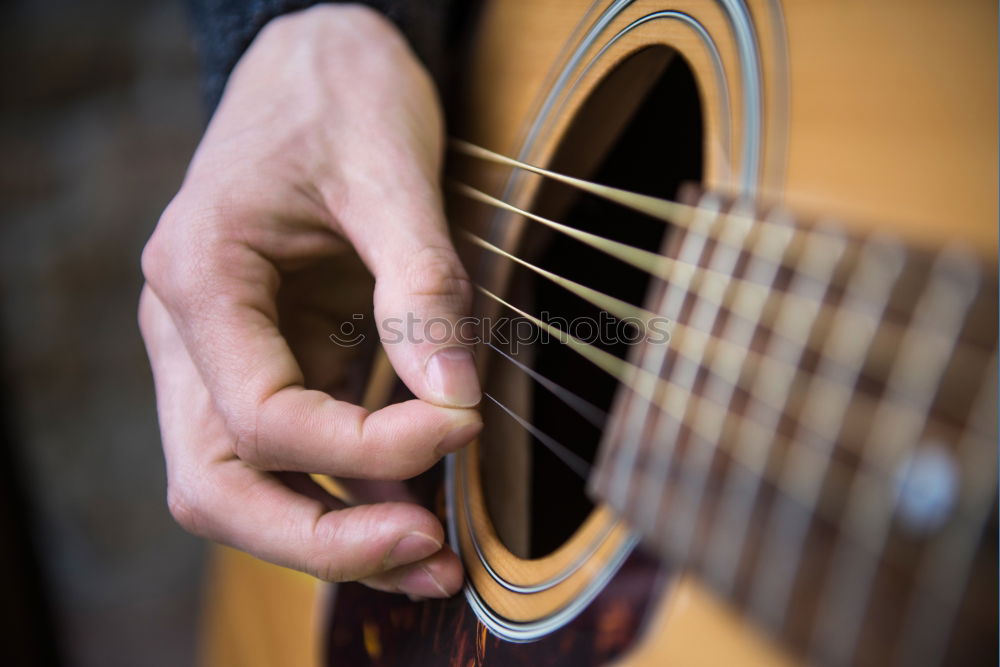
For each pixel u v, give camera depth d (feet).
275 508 1.47
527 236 1.59
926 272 1.22
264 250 1.51
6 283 3.91
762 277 1.29
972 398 1.20
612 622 1.40
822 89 1.35
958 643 1.20
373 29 1.65
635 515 1.34
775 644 1.28
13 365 3.80
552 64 1.59
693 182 1.68
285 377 1.46
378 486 1.55
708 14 1.43
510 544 1.54
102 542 3.56
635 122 1.66
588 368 1.66
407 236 1.47
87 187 4.08
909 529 1.22
